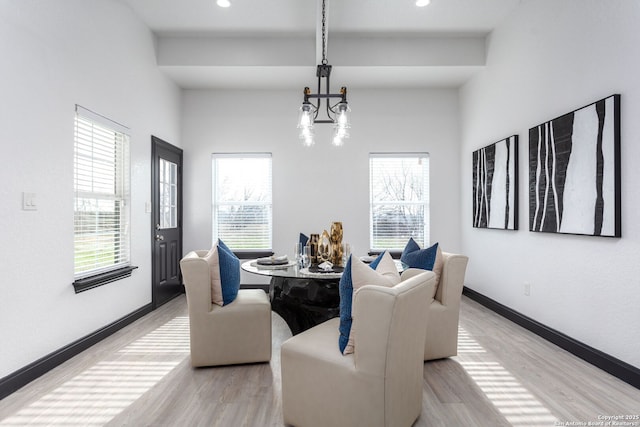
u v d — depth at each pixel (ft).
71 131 8.76
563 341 9.12
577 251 8.79
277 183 15.83
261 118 15.85
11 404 6.48
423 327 5.82
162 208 14.03
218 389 7.08
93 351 9.04
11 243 7.03
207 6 11.50
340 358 5.29
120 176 11.25
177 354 8.89
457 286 8.49
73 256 8.81
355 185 15.87
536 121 10.46
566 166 9.02
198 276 7.93
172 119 14.83
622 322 7.51
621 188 7.50
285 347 5.78
